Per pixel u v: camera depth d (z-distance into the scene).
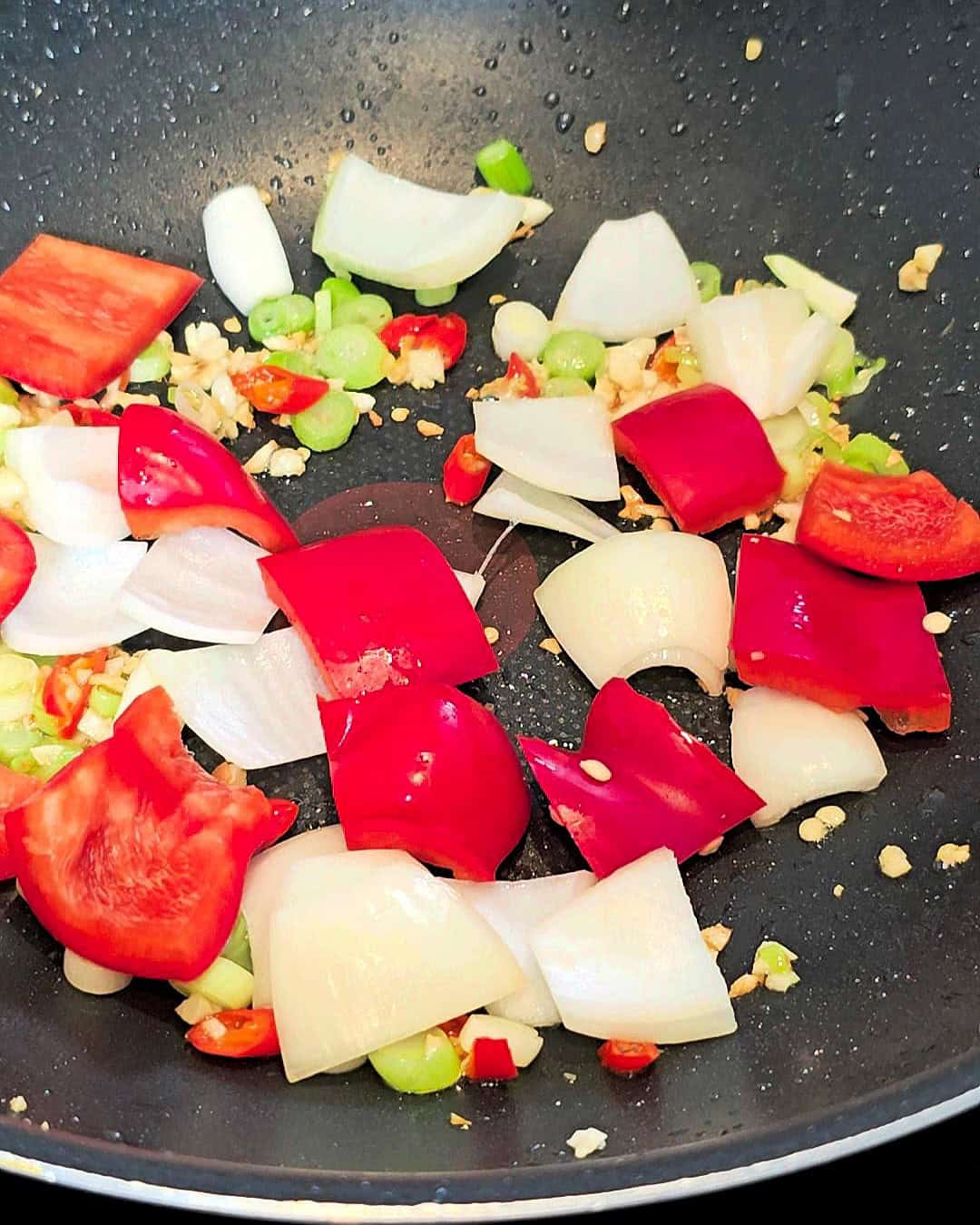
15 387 0.23
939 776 0.19
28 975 0.17
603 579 0.20
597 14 0.24
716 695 0.20
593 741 0.19
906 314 0.23
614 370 0.23
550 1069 0.17
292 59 0.25
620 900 0.17
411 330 0.23
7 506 0.21
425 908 0.17
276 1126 0.15
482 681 0.20
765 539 0.20
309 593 0.19
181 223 0.24
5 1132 0.14
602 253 0.23
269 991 0.17
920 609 0.20
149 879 0.17
